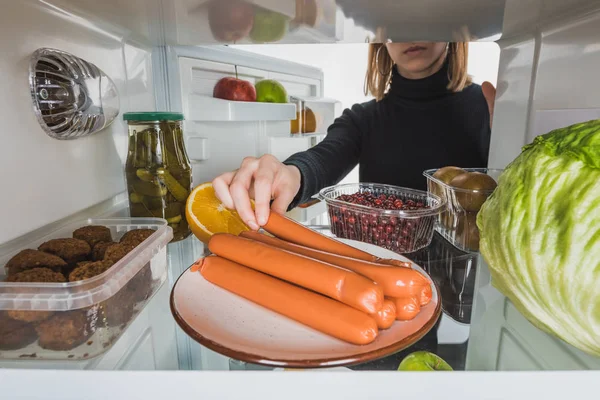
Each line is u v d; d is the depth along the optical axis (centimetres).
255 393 21
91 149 53
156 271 45
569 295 29
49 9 43
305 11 53
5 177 37
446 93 122
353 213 59
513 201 34
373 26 62
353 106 137
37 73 41
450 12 54
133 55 63
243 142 95
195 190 60
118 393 22
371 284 32
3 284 32
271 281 37
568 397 21
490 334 37
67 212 47
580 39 52
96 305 33
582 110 52
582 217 29
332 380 21
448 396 21
